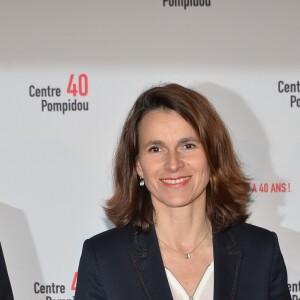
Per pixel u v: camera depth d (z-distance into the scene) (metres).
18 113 3.39
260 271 2.47
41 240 3.44
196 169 2.39
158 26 3.40
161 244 2.52
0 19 3.37
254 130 3.43
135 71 3.41
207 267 2.46
